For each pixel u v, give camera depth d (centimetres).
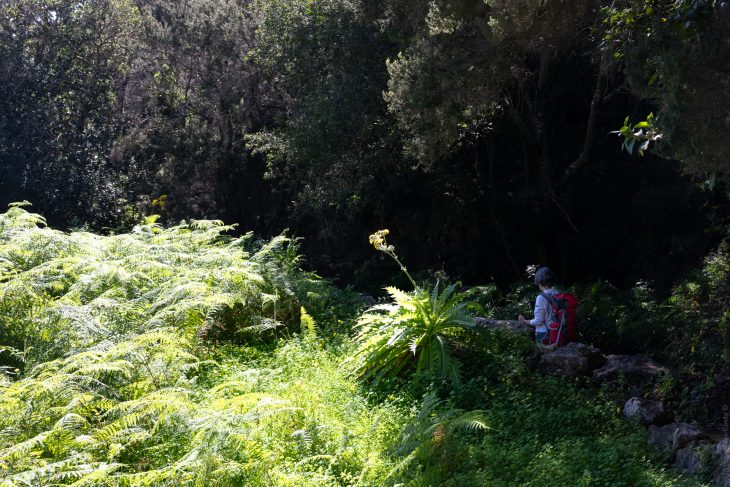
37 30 2466
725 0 697
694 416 777
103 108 2536
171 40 2658
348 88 1800
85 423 553
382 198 1980
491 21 1307
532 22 1293
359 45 1839
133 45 2689
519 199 1948
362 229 2225
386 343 762
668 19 750
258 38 2392
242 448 522
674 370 873
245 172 2669
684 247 1750
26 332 757
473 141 1941
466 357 786
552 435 651
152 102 2909
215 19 2648
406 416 640
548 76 1800
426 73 1448
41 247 984
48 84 2395
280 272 1050
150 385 643
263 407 562
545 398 720
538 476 530
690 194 1716
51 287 925
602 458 582
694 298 1034
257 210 2689
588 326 1092
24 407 555
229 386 675
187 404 569
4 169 2244
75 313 705
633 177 1961
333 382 705
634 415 688
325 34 1855
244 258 1187
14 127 2311
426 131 1496
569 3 1280
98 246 1012
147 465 530
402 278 1841
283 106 2520
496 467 557
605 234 2000
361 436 584
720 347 880
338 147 1864
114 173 2533
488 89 1470
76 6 2516
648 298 1341
